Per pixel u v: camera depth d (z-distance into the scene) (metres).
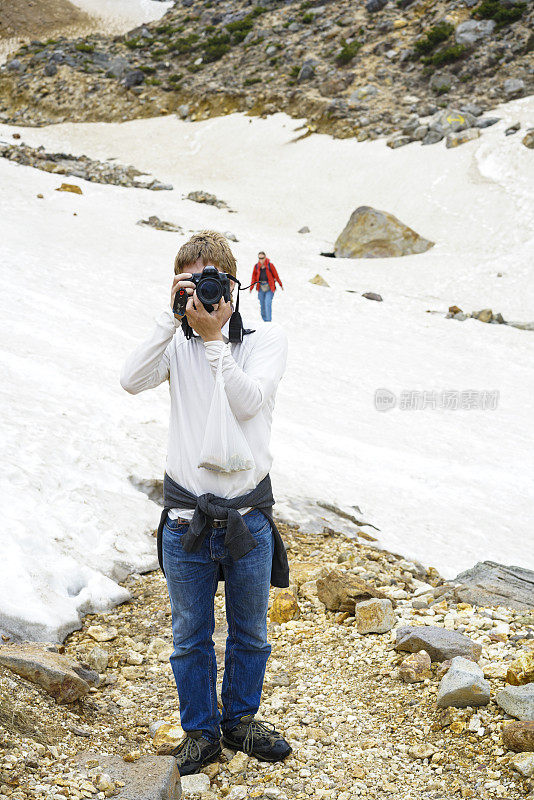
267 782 2.77
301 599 4.84
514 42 42.06
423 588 5.28
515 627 4.30
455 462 10.45
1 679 2.90
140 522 5.55
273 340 2.74
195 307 2.48
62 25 71.12
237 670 2.90
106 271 19.77
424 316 20.62
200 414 2.62
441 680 3.38
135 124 46.12
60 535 4.87
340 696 3.55
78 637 4.00
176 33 56.91
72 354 10.65
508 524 8.14
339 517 7.00
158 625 4.30
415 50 44.28
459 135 35.38
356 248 27.77
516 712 3.11
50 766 2.48
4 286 14.66
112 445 6.94
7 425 6.51
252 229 30.05
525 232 28.17
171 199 32.66
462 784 2.77
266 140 40.97
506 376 15.91
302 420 11.22
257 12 55.16
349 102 41.66
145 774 2.52
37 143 43.78
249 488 2.66
